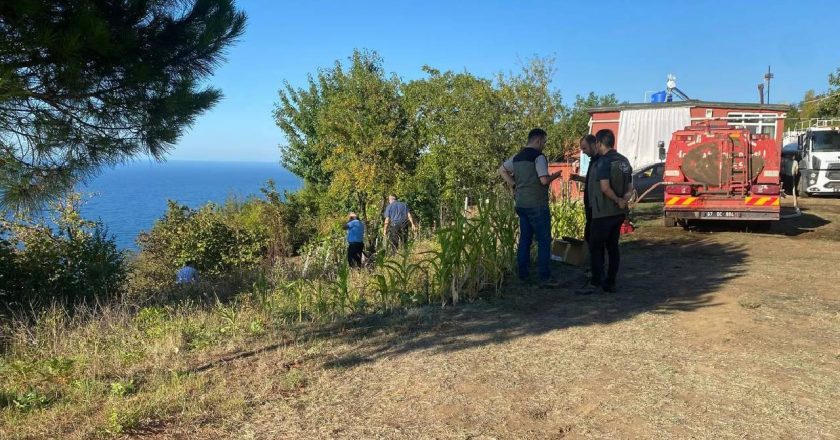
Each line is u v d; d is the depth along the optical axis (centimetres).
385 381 405
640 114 1728
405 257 670
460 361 439
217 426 341
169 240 1764
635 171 1638
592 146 693
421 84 1839
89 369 445
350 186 1912
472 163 1370
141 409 358
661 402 361
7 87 572
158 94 704
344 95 1889
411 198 1852
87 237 980
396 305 612
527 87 1340
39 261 866
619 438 319
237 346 501
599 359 436
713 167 1069
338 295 614
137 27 696
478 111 1366
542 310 578
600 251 640
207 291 888
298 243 2408
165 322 584
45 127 645
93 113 687
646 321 528
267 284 816
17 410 366
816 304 571
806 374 398
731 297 603
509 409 356
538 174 649
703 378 395
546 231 666
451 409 358
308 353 471
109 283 922
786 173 1991
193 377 421
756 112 1594
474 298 623
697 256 865
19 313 700
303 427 338
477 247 628
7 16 568
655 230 1149
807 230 1139
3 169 651
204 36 708
